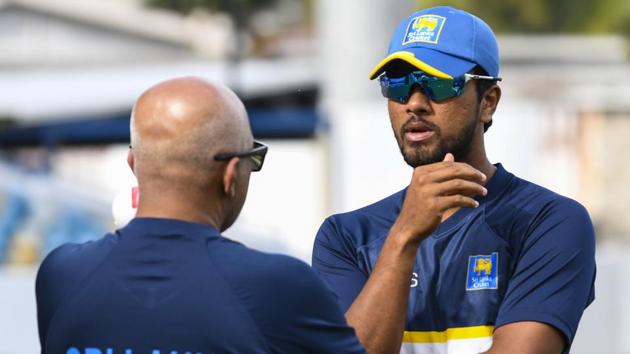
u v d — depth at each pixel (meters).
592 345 29.08
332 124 43.06
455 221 10.46
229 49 61.22
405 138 10.52
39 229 36.94
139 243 8.94
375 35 43.66
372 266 10.69
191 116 8.88
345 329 9.04
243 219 44.56
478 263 10.28
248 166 9.30
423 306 10.28
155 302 8.72
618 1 90.88
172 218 8.97
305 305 8.82
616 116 74.44
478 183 9.70
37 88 54.69
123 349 8.66
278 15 101.00
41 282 9.23
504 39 85.69
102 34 104.50
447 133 10.36
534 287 10.02
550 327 9.86
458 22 10.48
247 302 8.68
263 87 50.41
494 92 10.66
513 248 10.27
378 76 10.62
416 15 10.70
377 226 10.89
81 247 9.30
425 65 10.23
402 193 11.08
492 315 10.18
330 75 44.53
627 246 66.69
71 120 51.06
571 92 80.12
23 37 104.25
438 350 10.22
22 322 27.80
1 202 37.00
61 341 8.89
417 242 9.77
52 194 37.31
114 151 54.75
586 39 86.38
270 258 8.92
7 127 50.91
